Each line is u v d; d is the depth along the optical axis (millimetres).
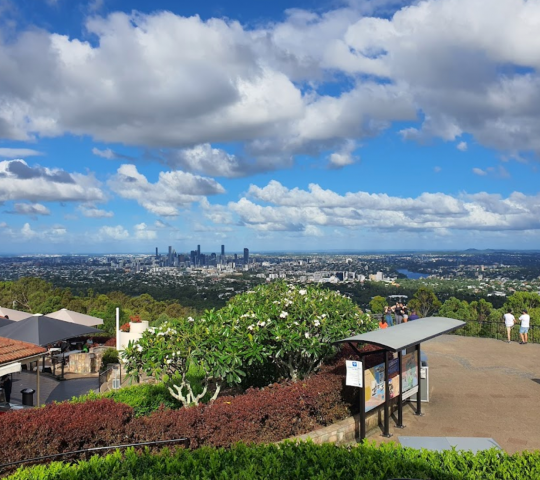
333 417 7637
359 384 7426
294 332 9000
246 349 8539
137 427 6242
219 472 4793
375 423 8211
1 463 5391
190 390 8492
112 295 52188
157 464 4957
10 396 13305
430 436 7812
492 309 30328
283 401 7164
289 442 5684
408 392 8688
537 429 8125
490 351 14969
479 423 8445
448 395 10219
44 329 15461
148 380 13242
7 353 10570
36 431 5785
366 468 4871
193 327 8570
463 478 4723
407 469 4863
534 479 4633
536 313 26516
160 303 48844
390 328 8828
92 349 19250
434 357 14109
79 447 5992
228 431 6555
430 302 37156
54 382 15797
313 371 10008
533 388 10711
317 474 4680
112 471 4930
